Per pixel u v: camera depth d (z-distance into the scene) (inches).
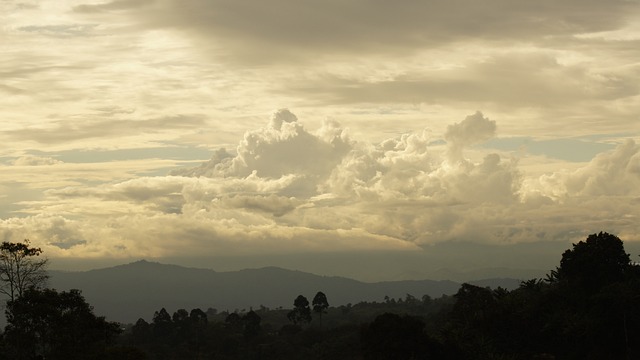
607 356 4564.5
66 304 3120.1
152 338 7076.8
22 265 3213.6
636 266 4955.7
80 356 3041.3
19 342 2984.7
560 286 5103.3
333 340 6776.6
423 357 4370.1
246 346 6943.9
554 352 4867.1
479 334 4906.5
